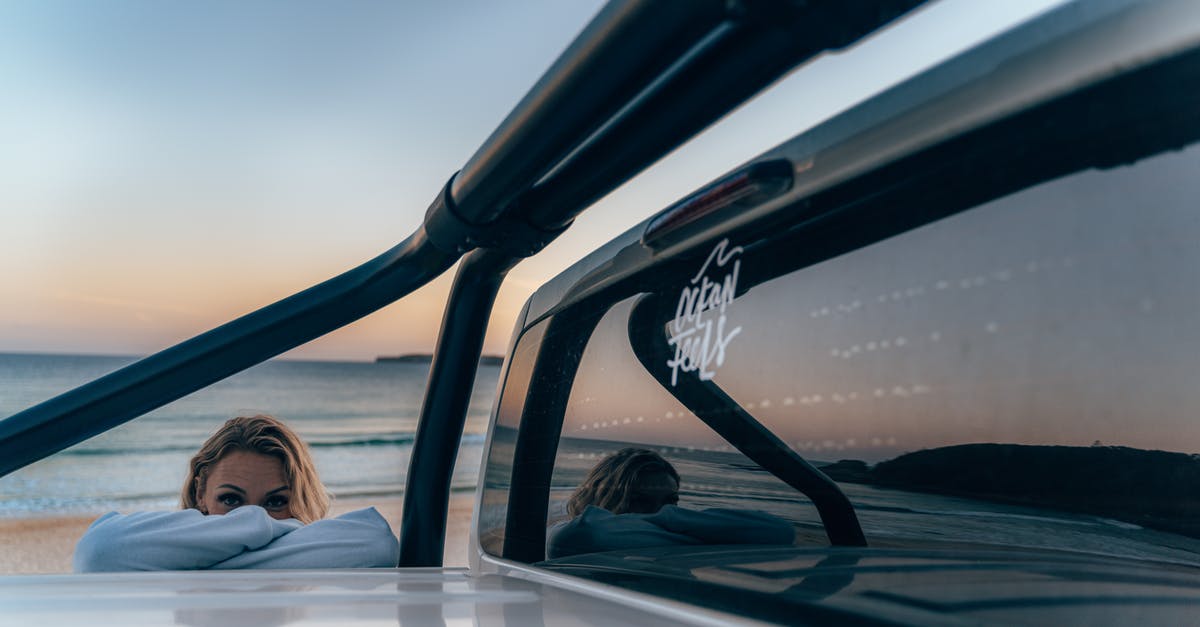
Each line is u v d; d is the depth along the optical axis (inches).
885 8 29.4
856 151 36.6
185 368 68.9
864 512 34.5
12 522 845.8
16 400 1278.3
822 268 37.4
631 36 32.6
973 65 32.7
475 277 77.9
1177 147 26.5
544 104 40.0
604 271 56.0
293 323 69.2
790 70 34.3
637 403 49.4
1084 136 28.8
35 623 34.1
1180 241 26.5
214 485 141.3
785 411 38.4
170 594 43.1
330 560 92.5
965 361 31.6
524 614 37.7
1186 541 30.1
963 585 31.3
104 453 912.9
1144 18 27.6
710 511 42.3
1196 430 26.5
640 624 36.0
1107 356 28.2
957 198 32.4
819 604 35.3
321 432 1157.7
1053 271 29.4
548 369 62.7
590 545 51.8
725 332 42.4
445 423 89.7
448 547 730.2
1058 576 30.3
